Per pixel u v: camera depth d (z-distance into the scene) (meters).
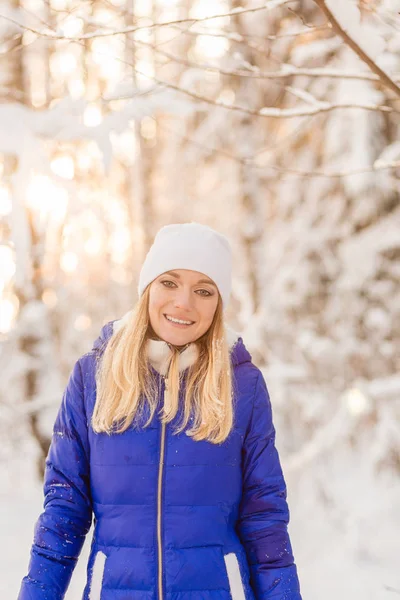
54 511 1.79
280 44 5.73
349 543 5.41
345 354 6.44
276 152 6.81
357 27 2.16
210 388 1.80
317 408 6.38
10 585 4.38
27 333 6.50
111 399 1.79
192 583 1.66
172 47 5.57
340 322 6.58
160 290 1.88
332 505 5.98
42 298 6.48
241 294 6.68
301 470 6.28
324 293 6.68
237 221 7.44
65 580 1.77
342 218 6.63
